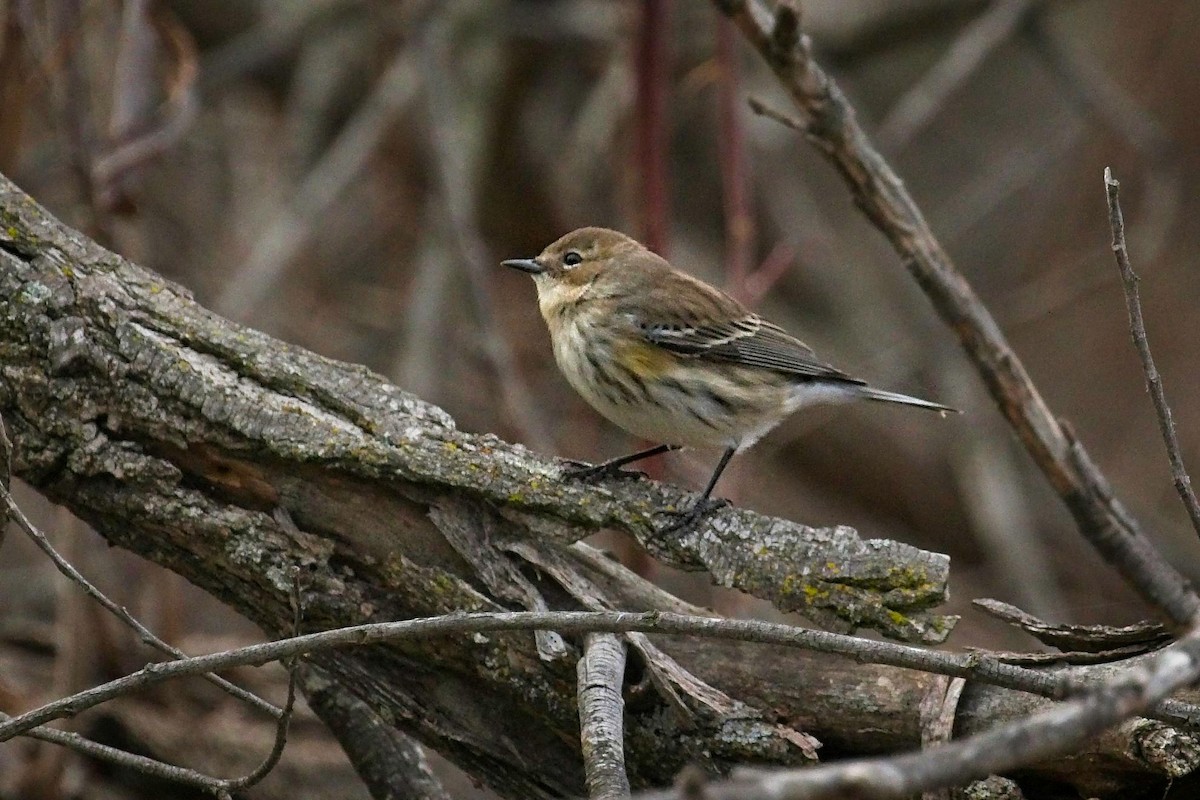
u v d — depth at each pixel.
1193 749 6.72
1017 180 18.88
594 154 17.58
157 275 8.34
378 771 9.18
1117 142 19.53
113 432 7.99
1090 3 20.50
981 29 16.72
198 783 7.40
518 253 18.25
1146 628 7.17
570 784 7.98
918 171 21.34
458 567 7.98
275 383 8.07
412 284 17.03
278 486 8.02
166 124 12.49
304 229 15.39
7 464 7.41
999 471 16.27
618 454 16.16
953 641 16.17
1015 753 4.29
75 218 11.59
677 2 18.88
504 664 7.79
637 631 6.60
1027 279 19.62
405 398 8.16
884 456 18.77
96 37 14.30
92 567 12.17
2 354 7.95
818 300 20.11
